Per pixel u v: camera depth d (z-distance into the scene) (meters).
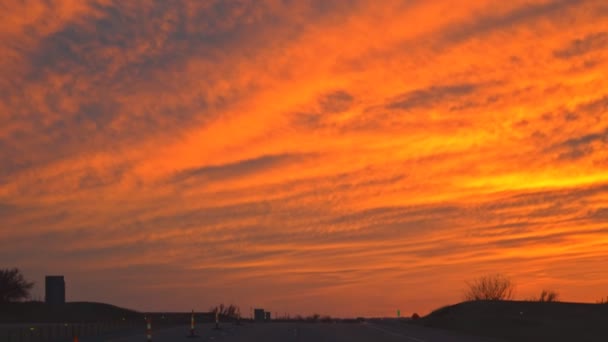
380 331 56.91
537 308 65.44
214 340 45.47
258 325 73.75
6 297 101.12
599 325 51.62
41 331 50.62
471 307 70.88
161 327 71.75
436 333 53.50
